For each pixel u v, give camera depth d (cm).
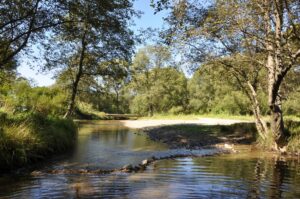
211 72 2161
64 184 973
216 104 7306
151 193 872
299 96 2383
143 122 4612
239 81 2044
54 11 1819
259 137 2008
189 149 1784
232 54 1858
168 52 1914
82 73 2744
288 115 4672
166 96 7250
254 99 1983
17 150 1233
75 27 2000
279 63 1666
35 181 1016
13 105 2073
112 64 2761
